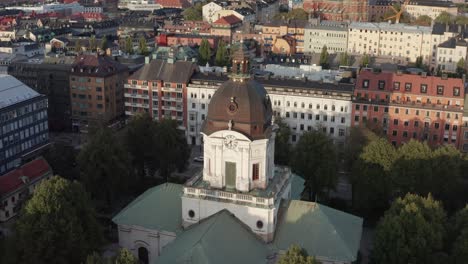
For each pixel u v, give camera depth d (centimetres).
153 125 17388
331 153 15388
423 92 19738
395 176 14438
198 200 10462
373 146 14875
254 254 9900
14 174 16338
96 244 11125
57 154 18362
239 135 10081
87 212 11044
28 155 19700
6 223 15625
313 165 15238
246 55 10144
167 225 10925
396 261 10525
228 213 10331
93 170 14962
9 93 19288
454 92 19475
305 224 10412
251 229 10294
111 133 15888
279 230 10425
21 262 10275
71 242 10212
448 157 14575
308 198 15838
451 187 14612
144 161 17625
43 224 10056
